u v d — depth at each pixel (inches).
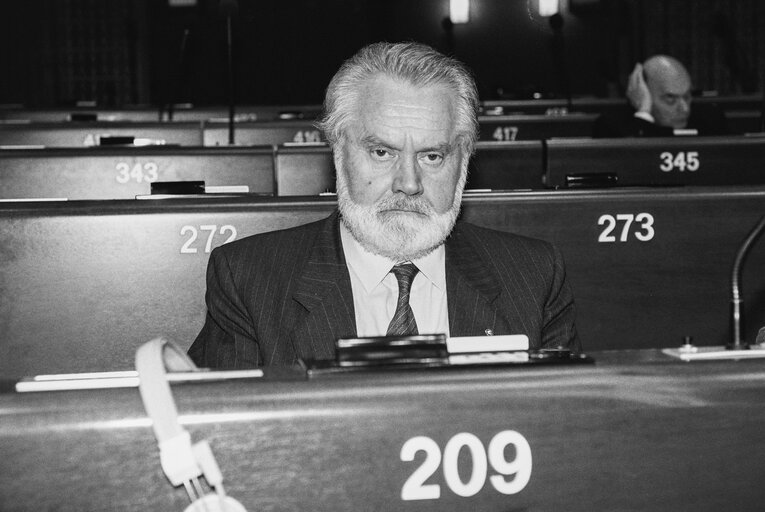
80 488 41.0
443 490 43.0
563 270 88.8
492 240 88.3
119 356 106.6
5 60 577.0
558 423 43.5
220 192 122.2
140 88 571.5
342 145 80.4
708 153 192.9
